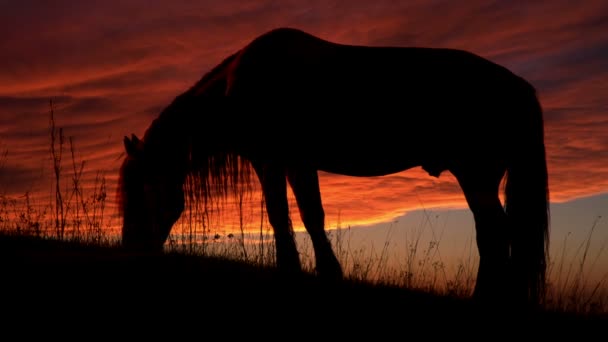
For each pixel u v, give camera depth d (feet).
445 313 14.53
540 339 13.64
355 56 17.88
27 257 14.99
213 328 11.93
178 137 19.38
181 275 14.56
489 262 16.53
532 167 17.03
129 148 18.93
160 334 11.42
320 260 17.46
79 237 18.69
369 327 13.00
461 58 17.63
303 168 18.02
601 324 15.06
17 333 10.84
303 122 17.83
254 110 17.89
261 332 12.03
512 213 16.93
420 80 17.38
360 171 18.49
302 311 13.30
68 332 11.09
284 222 17.52
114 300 12.65
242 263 17.02
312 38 18.48
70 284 13.21
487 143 17.21
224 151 19.39
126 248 18.20
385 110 17.44
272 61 17.95
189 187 19.60
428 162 17.99
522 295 16.06
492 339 13.29
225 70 19.17
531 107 17.28
